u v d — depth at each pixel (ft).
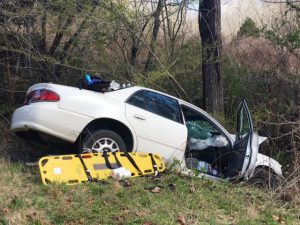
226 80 25.62
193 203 13.89
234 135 19.03
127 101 16.79
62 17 20.97
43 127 15.70
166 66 23.52
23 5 21.06
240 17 28.19
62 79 22.36
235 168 16.48
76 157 15.20
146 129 16.78
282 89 23.24
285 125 20.61
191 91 25.03
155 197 14.01
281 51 23.59
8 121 20.83
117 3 21.42
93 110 16.12
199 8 23.80
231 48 26.94
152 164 16.20
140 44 23.20
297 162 16.46
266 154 21.24
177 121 17.37
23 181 14.87
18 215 12.01
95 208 12.94
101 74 22.16
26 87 22.30
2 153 18.13
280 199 15.15
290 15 23.06
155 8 23.47
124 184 14.94
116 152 15.94
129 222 12.26
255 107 22.98
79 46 21.90
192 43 24.41
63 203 13.10
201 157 17.90
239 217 13.39
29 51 21.08
